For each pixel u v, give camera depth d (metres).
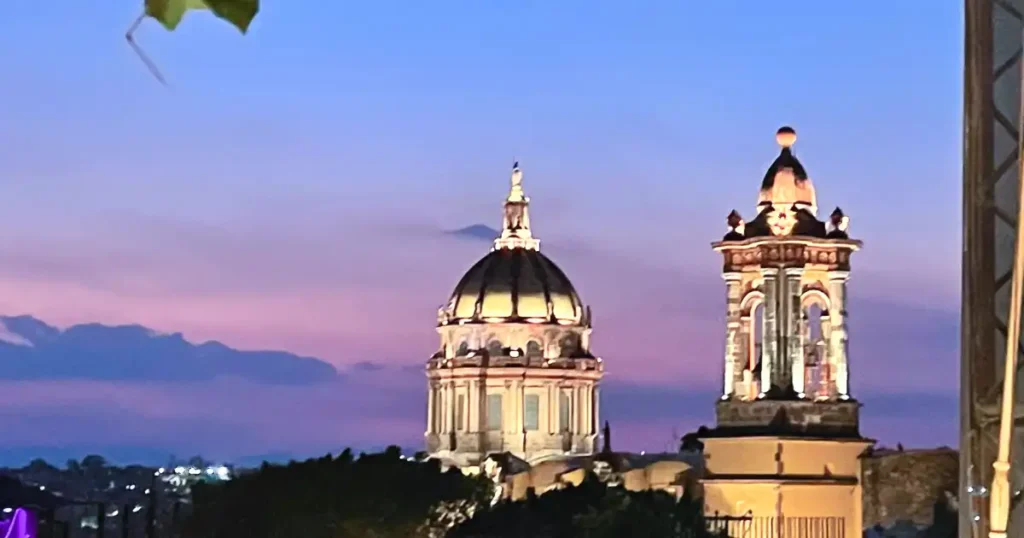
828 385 117.12
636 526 106.38
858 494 114.44
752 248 117.06
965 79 21.25
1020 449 21.22
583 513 114.06
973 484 21.36
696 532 108.12
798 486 113.31
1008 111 21.08
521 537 117.12
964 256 21.33
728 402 117.12
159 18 10.70
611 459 150.62
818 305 118.06
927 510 113.19
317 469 126.31
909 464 114.19
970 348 21.30
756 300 118.38
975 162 21.19
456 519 128.50
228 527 123.88
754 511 113.56
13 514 81.00
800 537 112.88
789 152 118.69
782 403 114.75
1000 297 21.11
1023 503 21.25
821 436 114.69
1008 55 21.06
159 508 166.38
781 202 117.19
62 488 194.38
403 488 127.00
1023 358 20.95
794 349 116.00
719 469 116.62
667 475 122.62
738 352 118.25
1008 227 21.11
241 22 10.70
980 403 21.22
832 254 117.12
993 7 21.11
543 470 153.00
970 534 21.56
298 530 121.31
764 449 114.19
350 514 122.56
